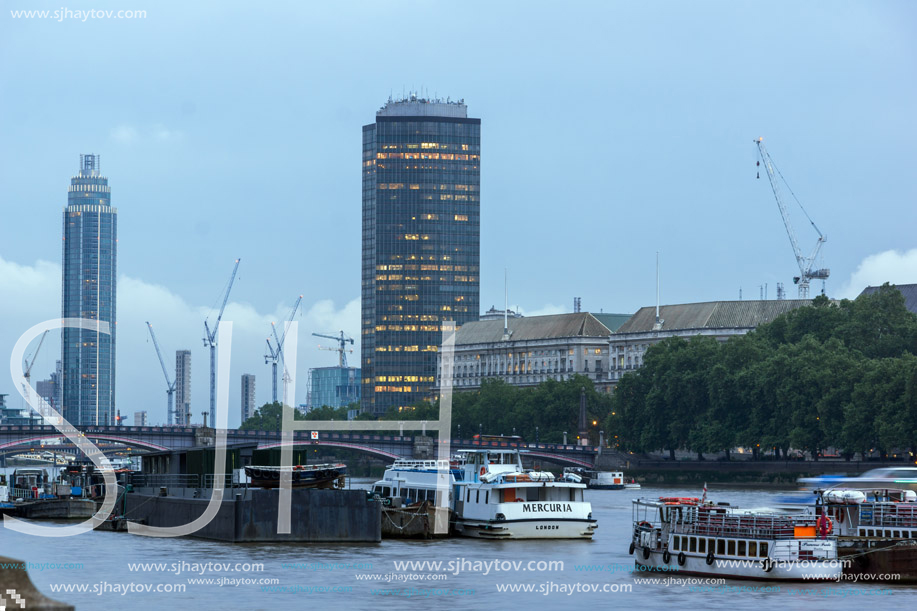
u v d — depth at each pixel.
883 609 87.12
